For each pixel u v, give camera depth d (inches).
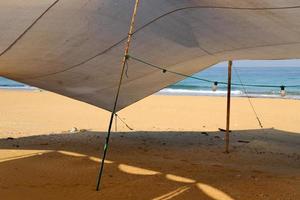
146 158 277.7
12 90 1280.8
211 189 200.1
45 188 200.7
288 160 289.9
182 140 371.6
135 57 226.8
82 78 232.8
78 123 505.0
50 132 422.6
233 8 194.9
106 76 236.1
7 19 166.2
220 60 281.9
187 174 229.6
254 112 644.7
